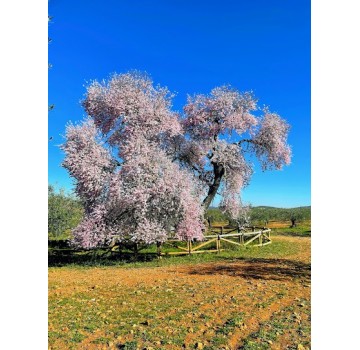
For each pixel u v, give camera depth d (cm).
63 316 547
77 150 1343
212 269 996
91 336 463
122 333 473
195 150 1695
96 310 582
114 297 675
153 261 1225
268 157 1750
